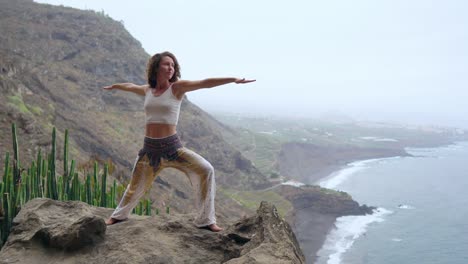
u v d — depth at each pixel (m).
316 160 175.50
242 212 69.69
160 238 6.09
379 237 79.25
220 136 104.88
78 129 57.19
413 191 126.62
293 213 81.56
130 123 75.81
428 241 77.94
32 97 48.81
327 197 93.69
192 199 59.09
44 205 6.99
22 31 81.88
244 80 5.50
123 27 110.44
